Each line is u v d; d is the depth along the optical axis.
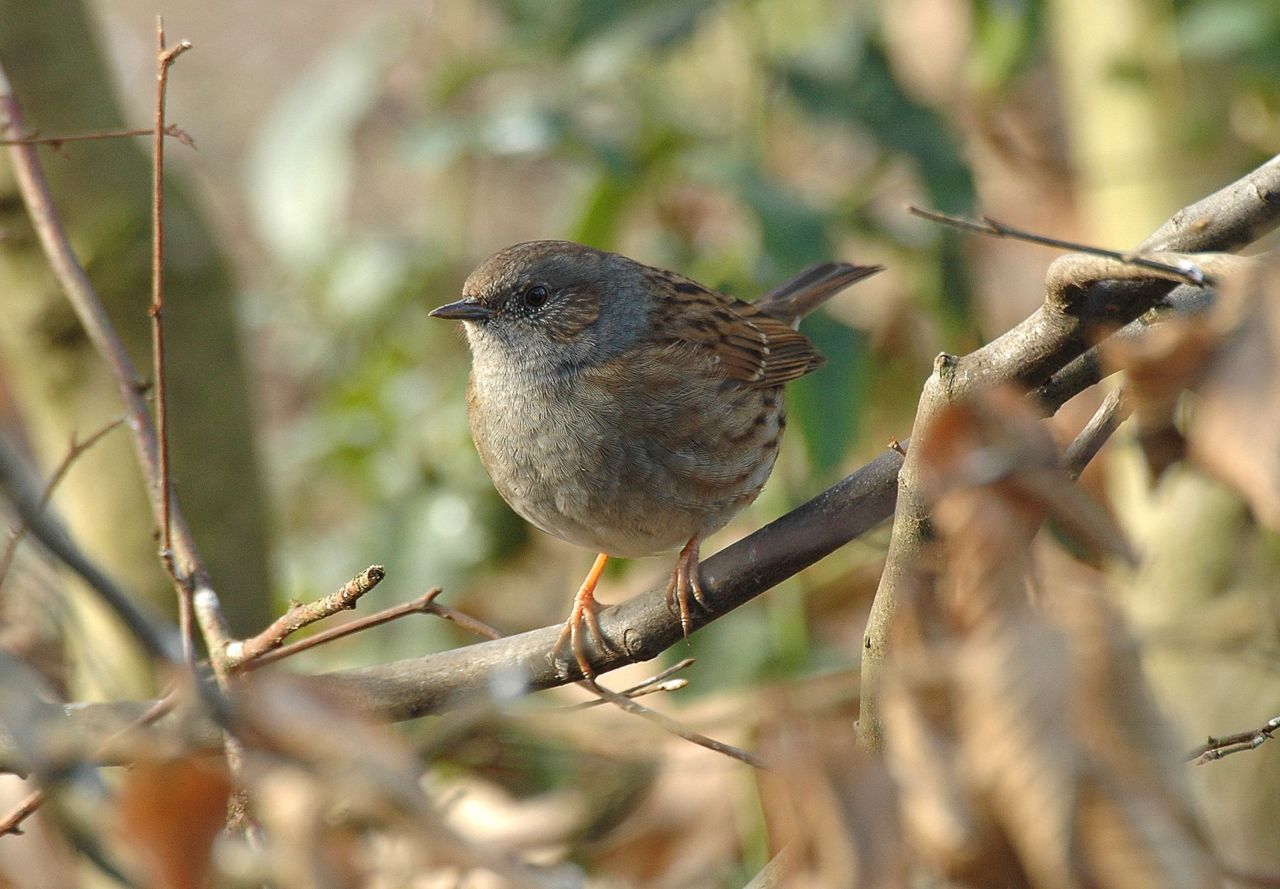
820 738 3.43
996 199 12.32
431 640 10.15
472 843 3.56
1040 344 4.62
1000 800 3.12
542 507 8.12
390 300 11.00
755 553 6.36
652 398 7.81
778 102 9.84
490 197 12.67
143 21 16.91
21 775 5.50
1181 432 3.17
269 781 3.61
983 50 10.80
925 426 4.59
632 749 6.60
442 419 10.48
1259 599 7.65
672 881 8.05
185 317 8.94
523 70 10.98
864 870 3.25
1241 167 9.90
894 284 10.80
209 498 9.07
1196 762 5.86
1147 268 3.92
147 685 7.86
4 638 7.89
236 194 15.36
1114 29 9.88
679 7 9.66
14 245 8.49
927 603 3.43
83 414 8.75
